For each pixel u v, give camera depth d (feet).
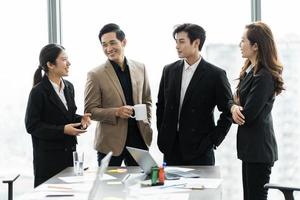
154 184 8.12
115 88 11.21
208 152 10.78
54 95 10.73
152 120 11.82
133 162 11.20
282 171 13.23
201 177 8.73
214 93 10.85
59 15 13.23
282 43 12.98
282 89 9.78
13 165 13.32
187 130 10.71
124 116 10.64
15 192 13.21
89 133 12.49
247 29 9.89
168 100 10.96
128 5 13.04
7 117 13.28
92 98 11.21
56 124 10.72
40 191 7.86
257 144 9.48
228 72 13.06
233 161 13.25
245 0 13.00
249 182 9.68
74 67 13.01
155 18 12.98
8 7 13.21
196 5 13.01
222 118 10.73
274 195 13.10
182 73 11.04
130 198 7.17
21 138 13.26
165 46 12.93
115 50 11.19
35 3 13.20
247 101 9.49
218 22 13.05
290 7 12.94
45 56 10.78
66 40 13.23
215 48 13.06
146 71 11.82
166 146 10.96
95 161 12.45
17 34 13.23
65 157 10.73
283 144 13.15
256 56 9.75
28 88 13.20
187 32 10.78
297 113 13.08
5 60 13.23
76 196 7.48
